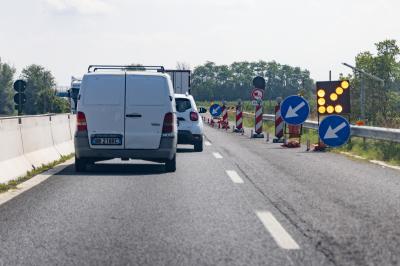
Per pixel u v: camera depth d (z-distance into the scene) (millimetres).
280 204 16016
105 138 24000
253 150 34781
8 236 12227
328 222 13602
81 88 24281
